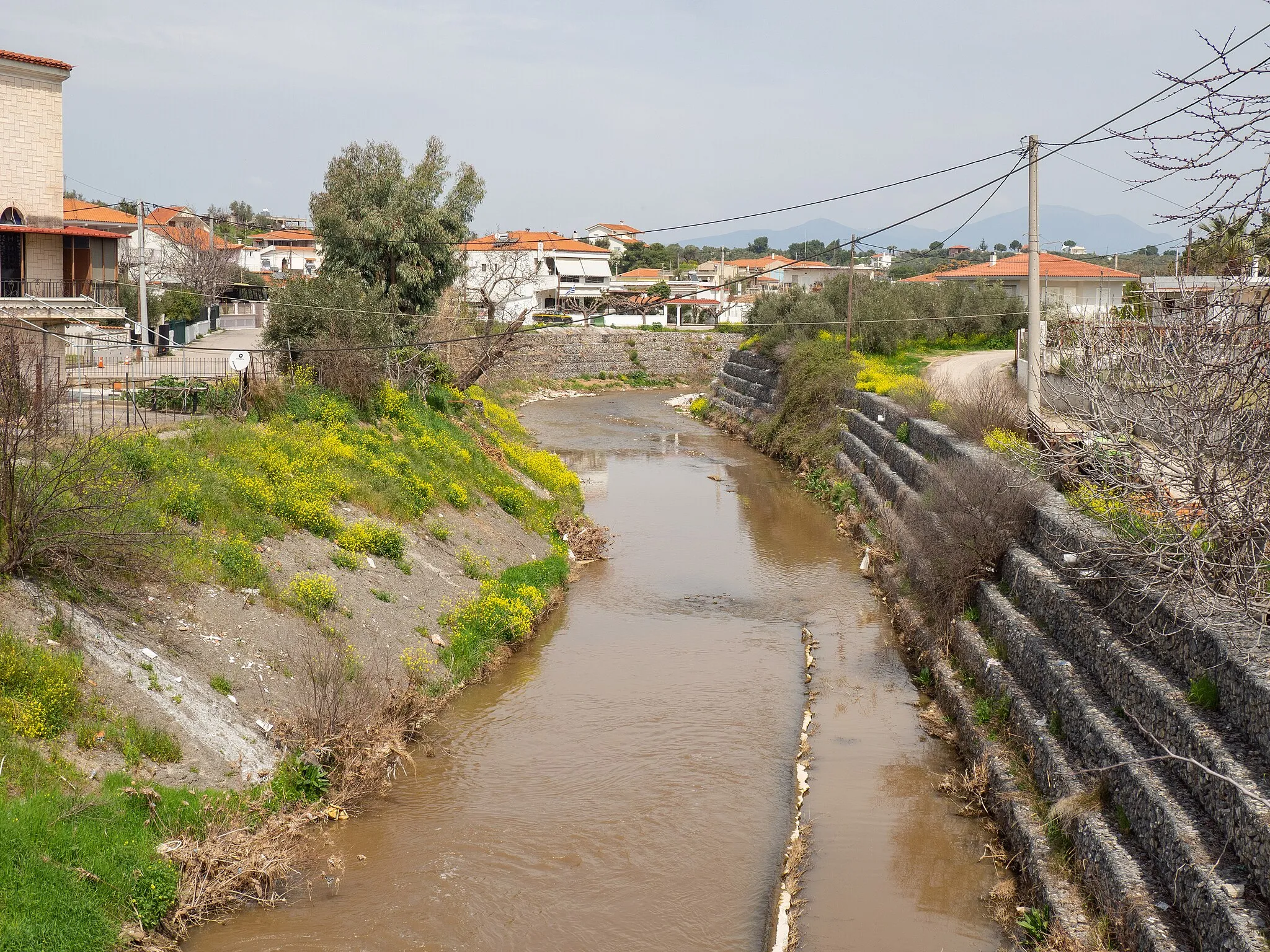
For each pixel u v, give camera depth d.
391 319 30.89
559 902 11.30
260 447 20.16
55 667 11.39
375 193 33.28
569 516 28.41
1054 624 14.66
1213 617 10.86
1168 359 10.50
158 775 11.38
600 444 46.88
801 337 51.84
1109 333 11.80
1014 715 14.12
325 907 10.91
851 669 18.61
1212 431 10.19
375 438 24.33
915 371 45.81
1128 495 12.10
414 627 17.61
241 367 22.31
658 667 18.62
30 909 9.10
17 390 13.71
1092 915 10.12
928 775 14.52
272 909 10.81
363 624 16.58
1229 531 10.66
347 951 10.20
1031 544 17.39
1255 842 8.52
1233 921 8.09
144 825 10.68
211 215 60.09
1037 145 21.17
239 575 15.33
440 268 34.81
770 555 26.78
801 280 104.69
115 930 9.55
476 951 10.36
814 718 16.42
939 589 18.59
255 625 14.70
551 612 21.59
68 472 13.07
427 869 11.79
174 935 10.08
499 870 11.87
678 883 11.77
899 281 77.19
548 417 55.53
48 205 35.38
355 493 20.70
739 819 13.25
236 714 13.04
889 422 32.78
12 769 10.24
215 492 17.02
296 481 19.31
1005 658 15.59
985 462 19.08
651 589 23.53
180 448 18.44
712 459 42.81
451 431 29.69
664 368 73.88
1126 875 9.76
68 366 28.66
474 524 23.73
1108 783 11.12
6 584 12.18
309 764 12.95
